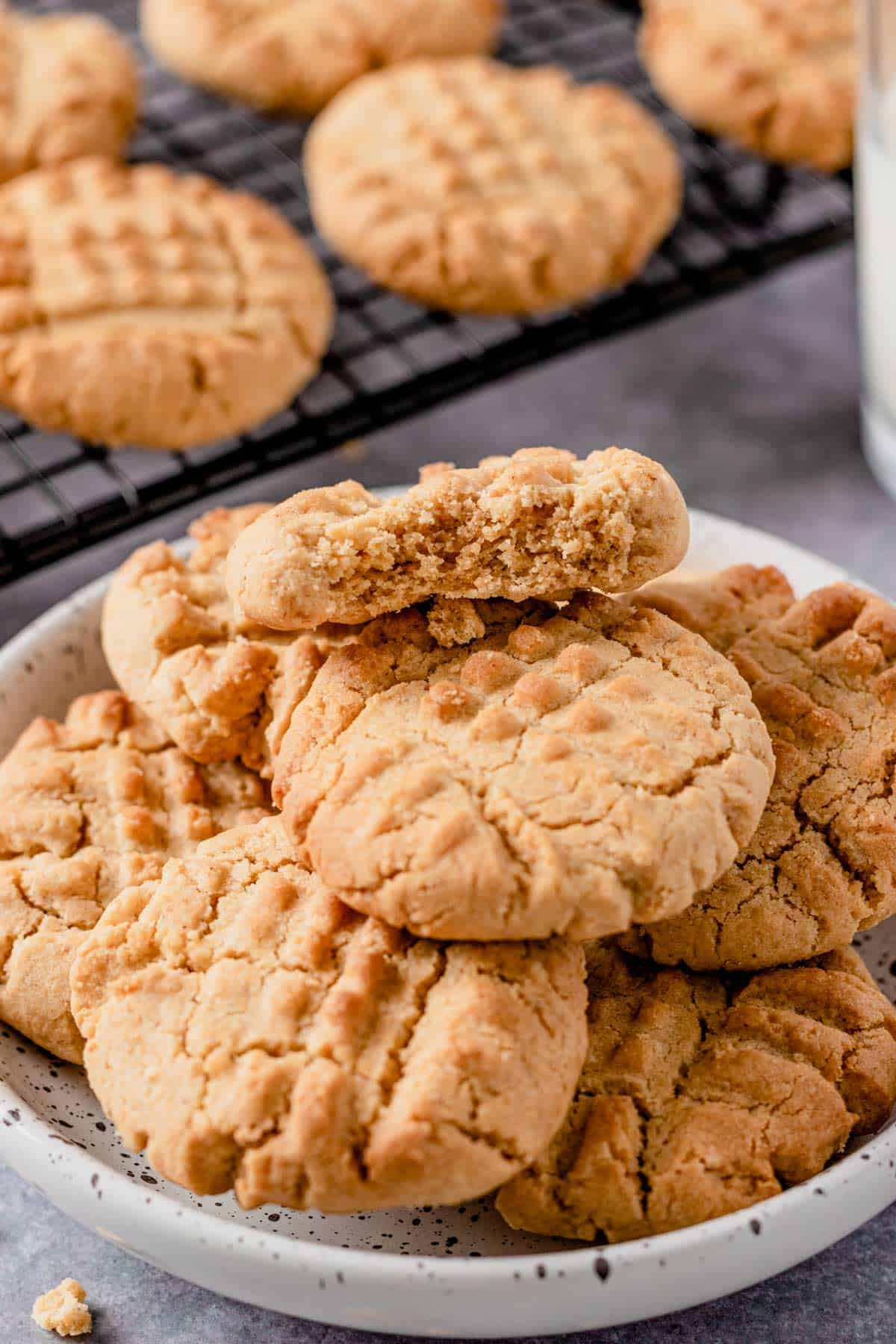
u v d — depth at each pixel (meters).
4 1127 0.45
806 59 0.68
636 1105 0.45
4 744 0.51
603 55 0.76
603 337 0.63
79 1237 0.48
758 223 0.70
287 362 0.61
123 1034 0.45
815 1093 0.45
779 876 0.47
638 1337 0.46
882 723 0.48
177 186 0.65
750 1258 0.44
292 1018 0.44
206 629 0.50
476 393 0.67
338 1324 0.44
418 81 0.68
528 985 0.44
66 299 0.60
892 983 0.49
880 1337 0.47
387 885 0.44
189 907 0.46
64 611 0.52
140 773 0.49
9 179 0.68
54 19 0.74
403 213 0.63
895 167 0.58
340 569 0.46
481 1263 0.43
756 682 0.49
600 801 0.44
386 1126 0.43
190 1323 0.47
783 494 0.64
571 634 0.47
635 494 0.46
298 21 0.71
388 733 0.46
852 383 0.68
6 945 0.47
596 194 0.64
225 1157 0.44
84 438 0.59
